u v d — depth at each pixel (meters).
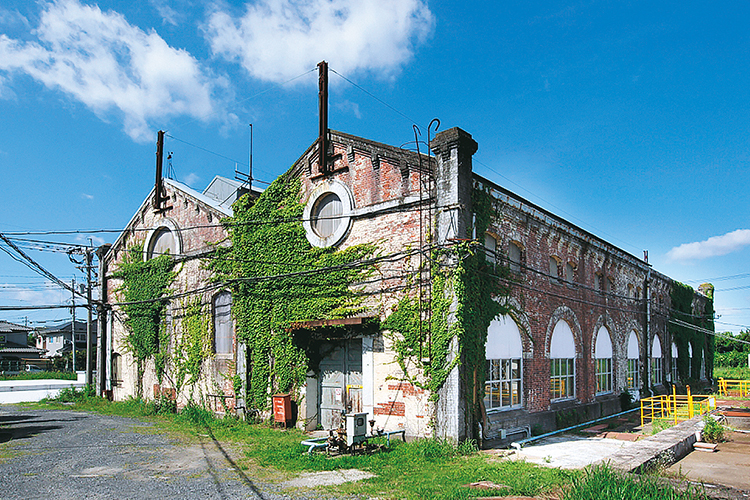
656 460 9.48
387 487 9.12
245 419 16.53
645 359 26.61
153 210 22.06
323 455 11.57
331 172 15.60
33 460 11.56
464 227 12.83
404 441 12.86
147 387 21.30
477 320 13.20
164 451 12.53
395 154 14.10
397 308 13.51
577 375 19.27
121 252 23.62
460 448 11.85
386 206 14.08
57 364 58.81
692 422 14.41
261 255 16.98
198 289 19.25
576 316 19.44
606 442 14.20
